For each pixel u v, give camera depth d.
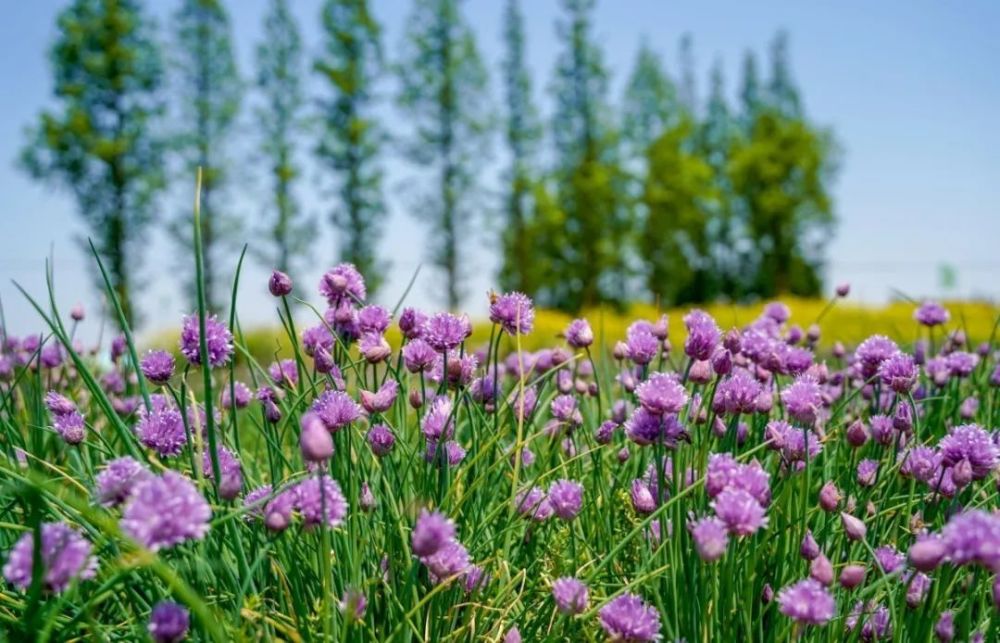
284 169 27.53
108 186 23.61
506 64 32.50
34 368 3.04
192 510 1.29
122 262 23.42
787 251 39.81
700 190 35.41
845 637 1.89
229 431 2.41
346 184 28.42
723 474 1.66
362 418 2.73
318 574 1.88
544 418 3.39
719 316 17.84
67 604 1.58
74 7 23.58
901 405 2.31
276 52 28.58
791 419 2.43
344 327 2.38
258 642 1.59
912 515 2.31
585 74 33.28
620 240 32.91
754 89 47.06
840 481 2.50
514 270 33.19
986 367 3.51
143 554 1.21
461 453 2.15
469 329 2.16
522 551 2.22
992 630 1.67
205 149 26.81
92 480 2.03
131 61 23.83
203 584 1.69
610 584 1.97
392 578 1.86
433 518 1.52
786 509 1.87
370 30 27.92
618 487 2.39
